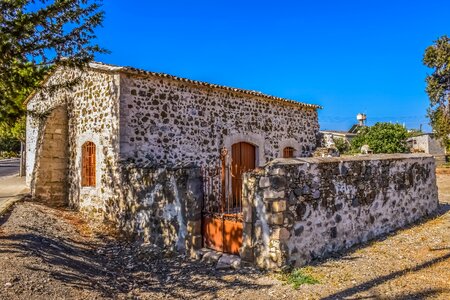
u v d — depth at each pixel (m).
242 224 6.10
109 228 8.76
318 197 6.26
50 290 4.19
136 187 8.02
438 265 5.57
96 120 9.68
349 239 6.86
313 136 14.98
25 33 6.02
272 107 13.12
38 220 7.91
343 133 33.38
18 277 4.29
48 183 10.76
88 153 10.16
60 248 6.25
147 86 9.38
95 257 6.63
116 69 8.70
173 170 7.11
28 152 14.23
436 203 10.31
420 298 4.35
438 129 29.78
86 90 10.21
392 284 4.86
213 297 4.82
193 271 5.96
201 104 10.70
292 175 5.80
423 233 7.73
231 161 11.54
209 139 10.84
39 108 13.23
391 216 8.13
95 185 9.66
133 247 7.50
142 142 9.17
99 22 6.81
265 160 12.64
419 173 9.48
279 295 4.73
